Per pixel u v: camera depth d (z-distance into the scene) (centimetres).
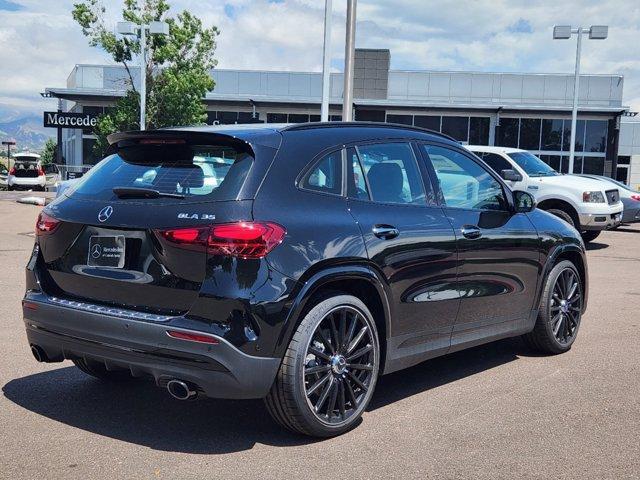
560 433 425
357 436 417
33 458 377
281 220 386
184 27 3572
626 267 1179
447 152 523
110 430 420
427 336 477
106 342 388
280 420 398
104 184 428
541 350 613
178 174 405
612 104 4300
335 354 410
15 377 517
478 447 402
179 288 373
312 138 432
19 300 779
